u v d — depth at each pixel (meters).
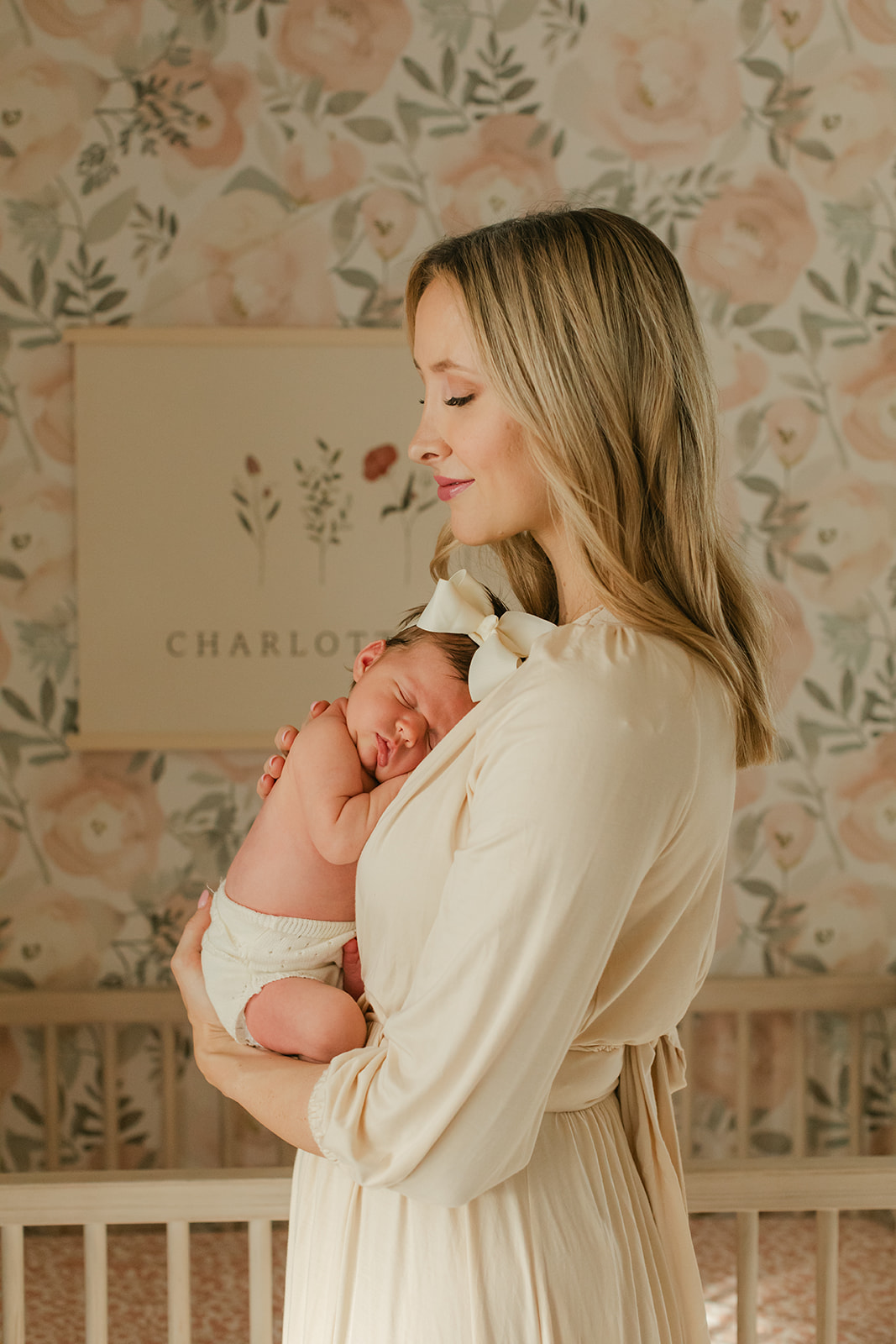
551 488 0.74
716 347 2.16
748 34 2.13
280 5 2.07
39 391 2.06
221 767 2.12
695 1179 1.06
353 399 2.09
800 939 2.20
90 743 2.06
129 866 2.10
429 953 0.66
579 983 0.64
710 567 0.77
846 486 2.18
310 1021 0.82
